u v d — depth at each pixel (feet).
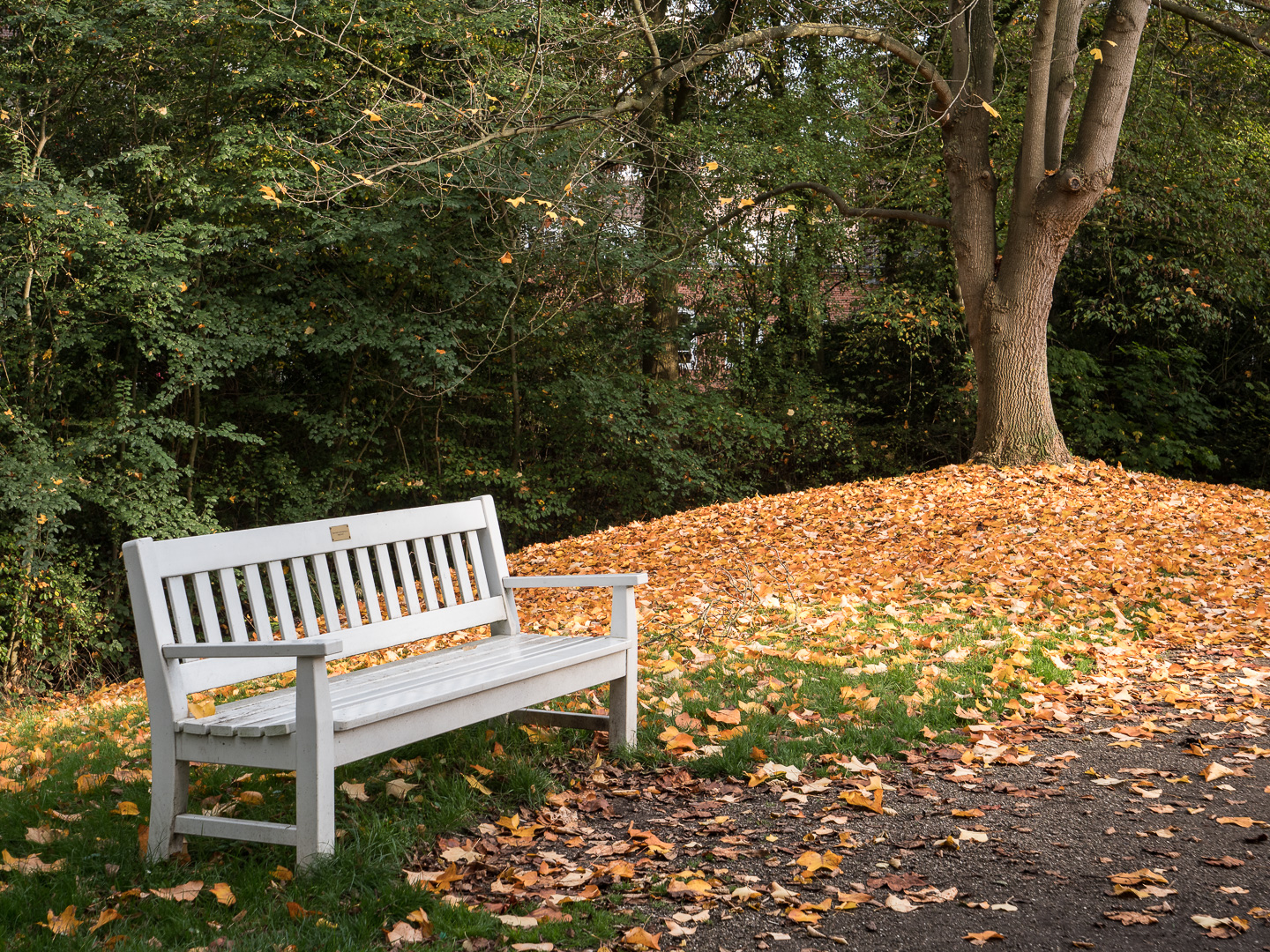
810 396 60.34
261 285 42.93
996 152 54.29
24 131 36.70
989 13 40.14
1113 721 15.08
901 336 58.13
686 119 56.95
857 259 59.16
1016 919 8.87
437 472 52.29
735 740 13.69
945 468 41.04
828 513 35.63
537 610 27.30
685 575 29.01
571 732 14.38
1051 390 58.34
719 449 57.98
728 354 60.03
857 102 50.37
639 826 11.23
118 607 40.81
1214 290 55.57
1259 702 15.52
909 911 9.02
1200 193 52.44
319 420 47.34
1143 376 59.16
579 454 56.29
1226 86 54.29
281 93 41.16
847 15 49.16
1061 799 11.90
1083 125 37.68
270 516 49.49
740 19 54.24
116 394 38.65
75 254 34.14
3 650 36.22
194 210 40.42
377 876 9.51
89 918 9.13
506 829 11.06
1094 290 60.95
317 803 9.53
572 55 37.86
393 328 43.91
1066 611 21.88
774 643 19.63
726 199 28.76
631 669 13.66
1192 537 29.53
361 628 12.68
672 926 8.70
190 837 10.98
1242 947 8.23
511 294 48.03
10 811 12.24
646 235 49.52
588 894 9.28
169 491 40.93
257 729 9.83
